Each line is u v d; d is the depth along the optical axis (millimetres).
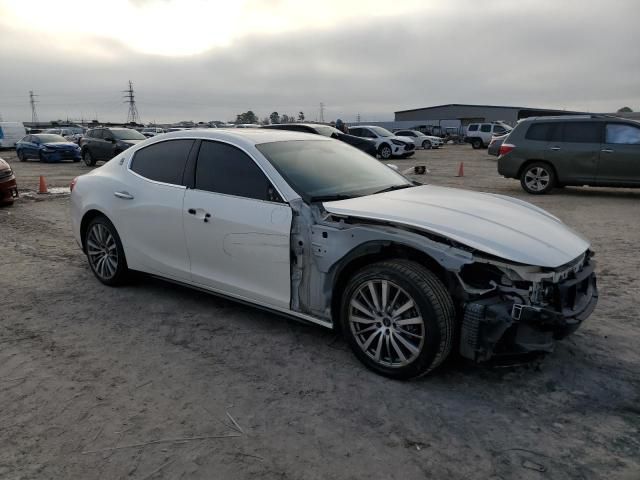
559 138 11039
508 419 2898
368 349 3412
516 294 2998
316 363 3564
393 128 76062
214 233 4047
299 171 3969
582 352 3678
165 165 4582
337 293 3547
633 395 3137
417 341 3170
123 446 2688
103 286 5227
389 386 3254
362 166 4559
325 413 2967
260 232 3750
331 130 20016
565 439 2719
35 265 6016
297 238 3602
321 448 2658
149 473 2484
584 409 2994
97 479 2447
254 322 4273
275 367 3518
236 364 3564
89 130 22656
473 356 3010
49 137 25203
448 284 3098
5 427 2867
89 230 5242
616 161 10461
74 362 3617
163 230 4457
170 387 3271
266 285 3834
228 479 2438
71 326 4238
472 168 19688
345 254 3385
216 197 4078
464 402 3070
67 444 2709
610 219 8547
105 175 5117
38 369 3520
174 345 3873
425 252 3104
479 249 3006
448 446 2666
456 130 58312
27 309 4621
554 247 3244
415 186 4531
